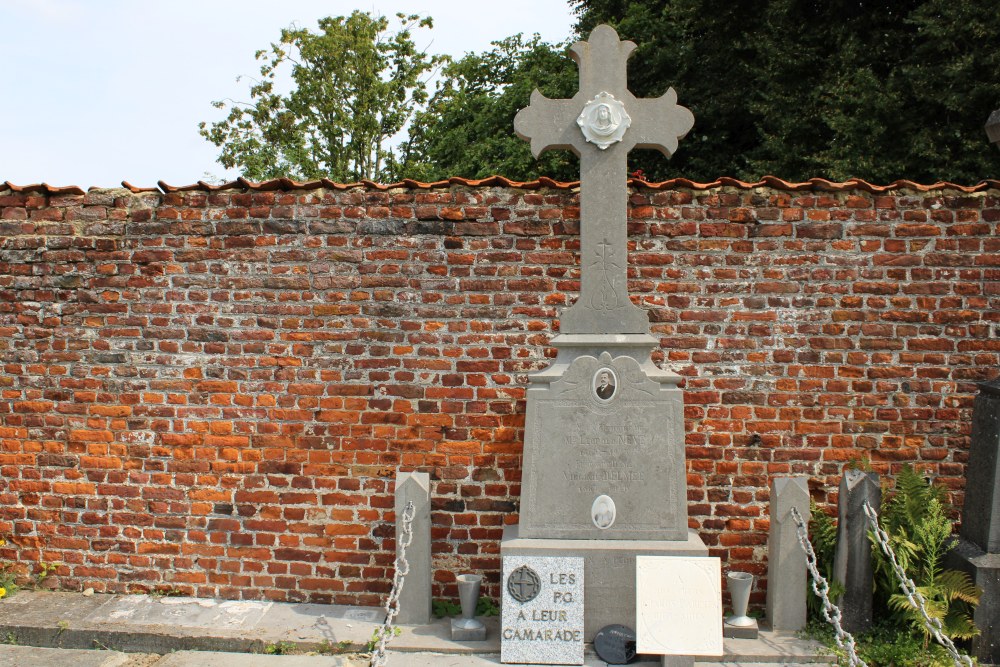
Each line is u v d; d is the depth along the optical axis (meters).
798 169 12.65
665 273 5.92
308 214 6.01
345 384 6.03
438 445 6.01
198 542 6.14
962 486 5.89
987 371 5.86
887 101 11.03
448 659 5.23
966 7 10.30
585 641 5.29
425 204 5.96
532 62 21.31
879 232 5.86
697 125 14.98
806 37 12.49
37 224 6.17
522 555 5.29
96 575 6.21
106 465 6.18
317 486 6.07
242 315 6.07
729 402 5.93
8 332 6.23
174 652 5.34
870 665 5.16
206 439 6.11
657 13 16.34
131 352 6.14
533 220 5.93
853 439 5.91
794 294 5.89
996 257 5.83
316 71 26.61
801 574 5.56
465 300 5.96
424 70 27.72
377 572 6.05
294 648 5.40
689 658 5.05
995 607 5.12
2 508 6.27
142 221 6.10
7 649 5.43
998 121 5.67
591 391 5.40
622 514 5.38
